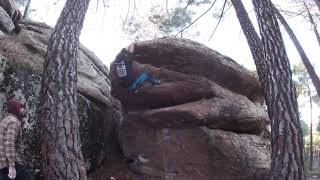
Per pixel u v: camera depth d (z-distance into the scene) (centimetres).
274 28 734
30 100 755
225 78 938
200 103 880
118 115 1012
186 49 920
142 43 946
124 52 916
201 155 838
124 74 900
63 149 568
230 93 927
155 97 900
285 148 617
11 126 521
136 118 905
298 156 612
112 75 927
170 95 894
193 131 851
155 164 866
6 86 731
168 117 861
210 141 838
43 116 595
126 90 912
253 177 816
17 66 767
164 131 870
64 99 605
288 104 654
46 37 985
